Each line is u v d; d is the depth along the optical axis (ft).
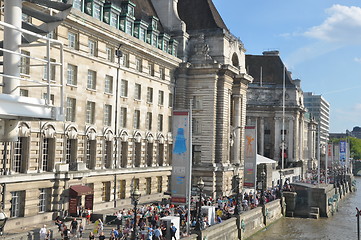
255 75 429.38
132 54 181.27
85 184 150.92
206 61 222.48
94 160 158.30
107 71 164.96
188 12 246.06
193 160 225.56
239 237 157.48
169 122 215.10
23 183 123.44
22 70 125.80
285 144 419.33
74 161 147.54
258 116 421.59
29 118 47.47
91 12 160.04
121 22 180.45
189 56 229.86
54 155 136.46
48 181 132.46
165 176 207.31
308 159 563.48
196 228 124.88
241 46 255.70
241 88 248.11
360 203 320.09
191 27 238.48
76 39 148.05
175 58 215.10
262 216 191.72
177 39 226.79
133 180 181.88
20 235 106.42
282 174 324.80
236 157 244.42
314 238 179.11
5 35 45.78
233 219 154.20
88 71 155.53
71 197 138.72
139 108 187.42
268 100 424.05
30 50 126.52
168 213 145.89
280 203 229.25
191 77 225.15
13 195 122.72
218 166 221.25
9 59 45.80
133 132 182.50
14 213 122.93
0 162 117.39
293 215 235.40
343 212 266.16
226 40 231.91
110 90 168.25
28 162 126.52
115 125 170.19
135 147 187.21
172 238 118.83
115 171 168.35
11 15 45.68
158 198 197.06
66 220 129.59
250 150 189.78
